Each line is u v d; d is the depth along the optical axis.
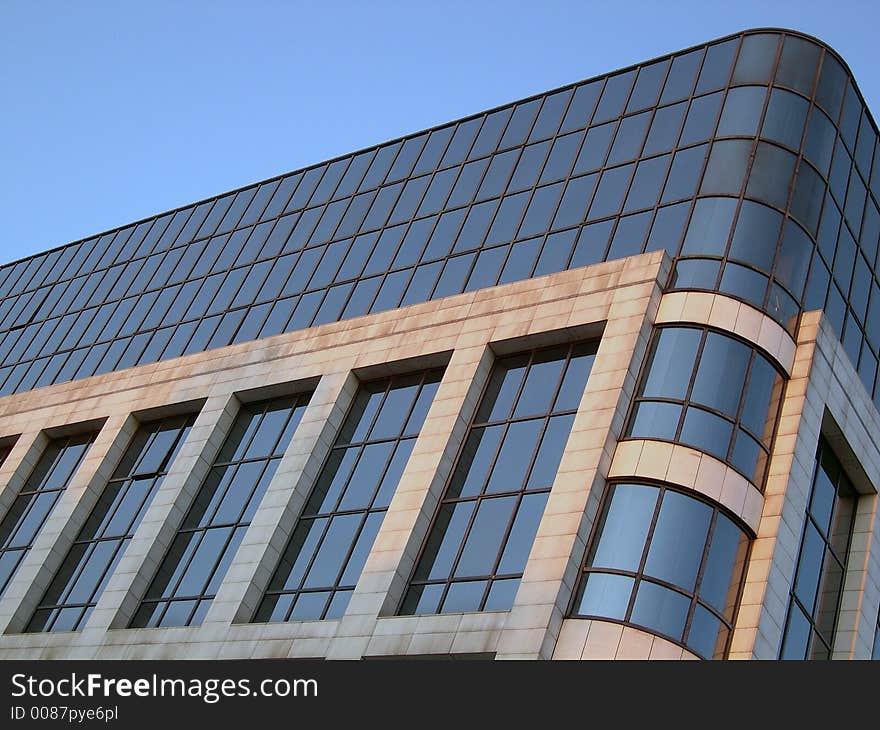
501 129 53.19
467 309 44.72
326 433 44.31
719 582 35.09
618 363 38.75
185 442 48.28
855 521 42.72
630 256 42.53
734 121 45.25
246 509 44.69
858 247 46.62
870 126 49.22
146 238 64.44
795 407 39.16
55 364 60.06
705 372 38.47
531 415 40.25
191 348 54.19
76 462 52.97
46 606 46.88
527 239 46.81
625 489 36.25
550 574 34.31
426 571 37.91
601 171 47.34
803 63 46.66
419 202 52.69
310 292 52.25
